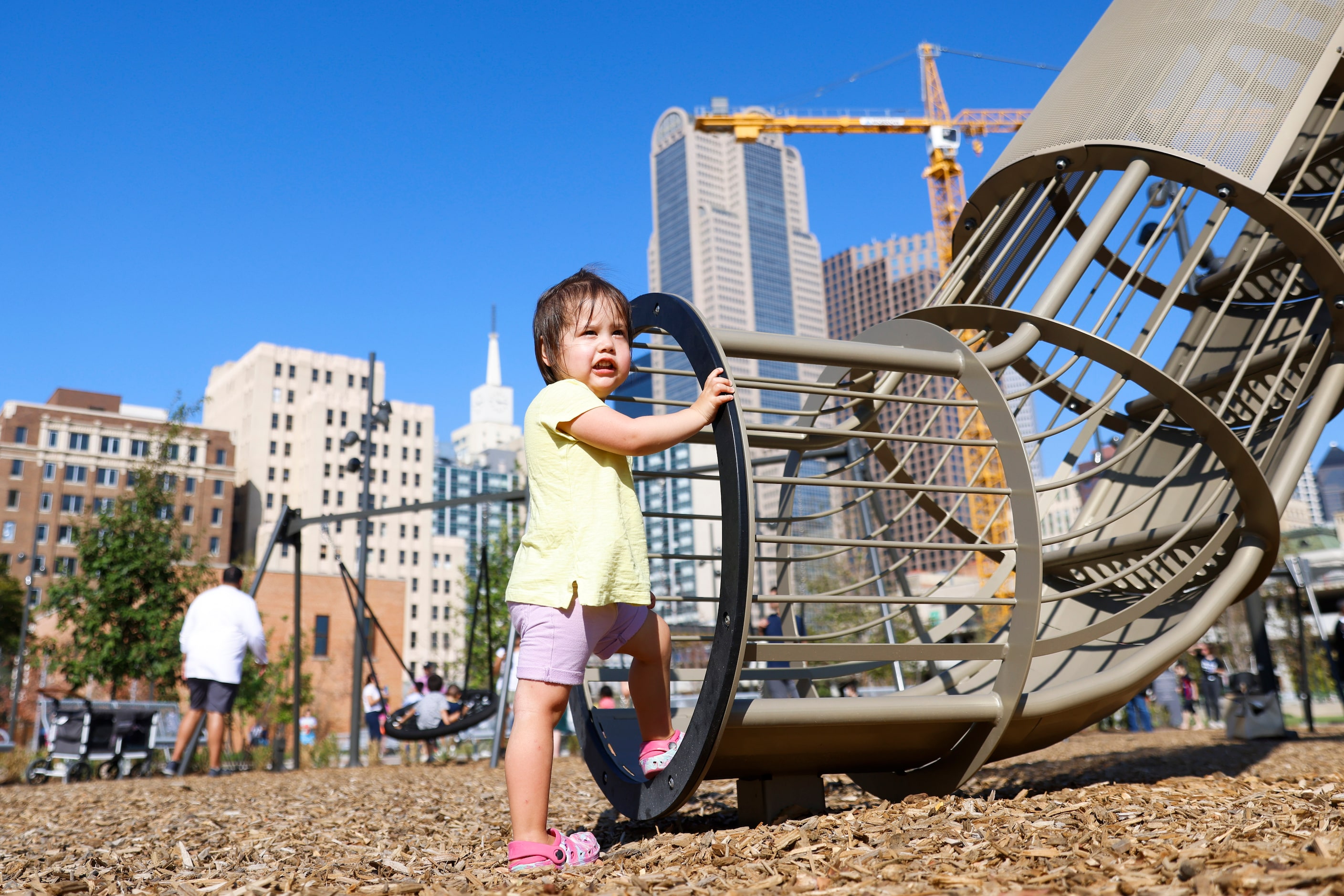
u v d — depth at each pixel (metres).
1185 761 5.37
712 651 2.29
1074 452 4.12
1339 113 4.78
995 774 4.95
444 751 10.80
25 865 2.81
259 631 7.74
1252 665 20.69
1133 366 2.99
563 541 2.26
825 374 3.77
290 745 26.61
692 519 2.63
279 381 123.56
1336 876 1.44
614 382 2.51
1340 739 7.93
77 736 9.12
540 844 2.18
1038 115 4.49
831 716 2.48
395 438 123.31
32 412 92.00
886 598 2.58
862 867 1.88
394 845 2.90
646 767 2.50
